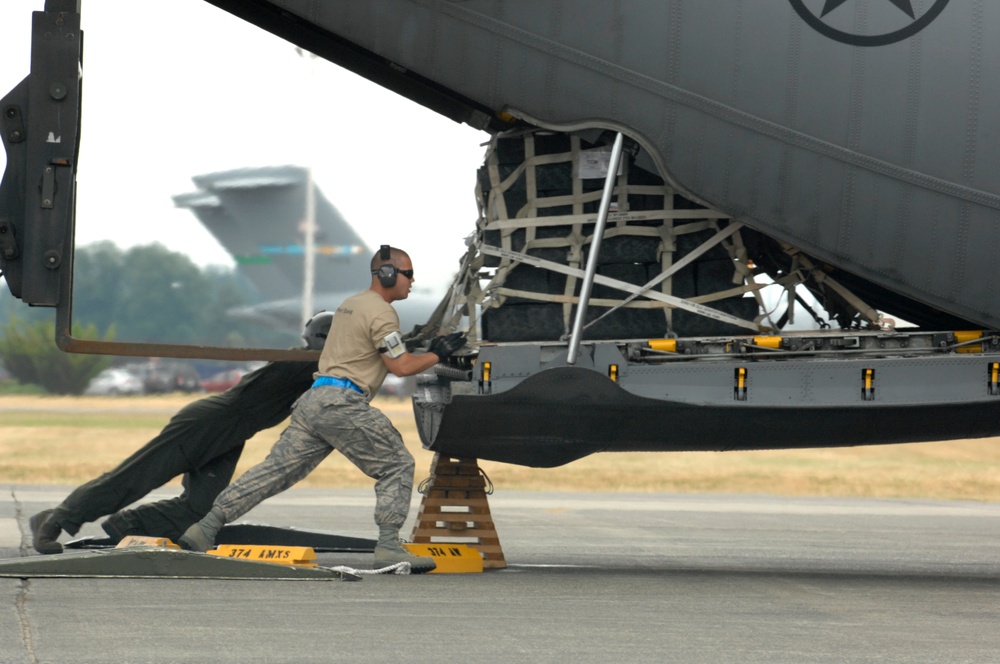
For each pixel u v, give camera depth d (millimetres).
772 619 18203
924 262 22141
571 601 19500
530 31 22234
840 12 21969
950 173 21969
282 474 21672
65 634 15414
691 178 22188
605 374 22391
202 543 21234
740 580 23312
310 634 15828
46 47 21031
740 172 22141
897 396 22328
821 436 22797
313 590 19625
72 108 21047
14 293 20953
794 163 22109
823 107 22031
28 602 17688
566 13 22203
